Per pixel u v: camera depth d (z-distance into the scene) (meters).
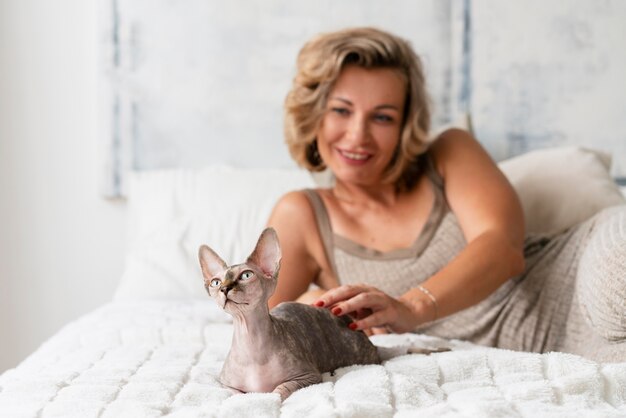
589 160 2.09
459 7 2.69
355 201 1.69
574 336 1.43
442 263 1.61
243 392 0.96
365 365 1.04
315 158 1.79
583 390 0.93
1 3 2.74
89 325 1.64
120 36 2.71
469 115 2.55
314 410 0.83
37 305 2.77
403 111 1.65
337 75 1.60
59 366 1.17
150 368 1.11
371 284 1.62
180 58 2.72
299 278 1.67
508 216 1.56
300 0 2.71
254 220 2.36
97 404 0.91
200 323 1.62
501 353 1.06
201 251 0.96
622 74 2.69
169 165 2.73
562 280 1.55
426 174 1.70
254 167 2.73
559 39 2.69
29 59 2.75
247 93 2.73
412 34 2.71
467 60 2.70
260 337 0.94
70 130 2.76
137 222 2.50
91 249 2.77
